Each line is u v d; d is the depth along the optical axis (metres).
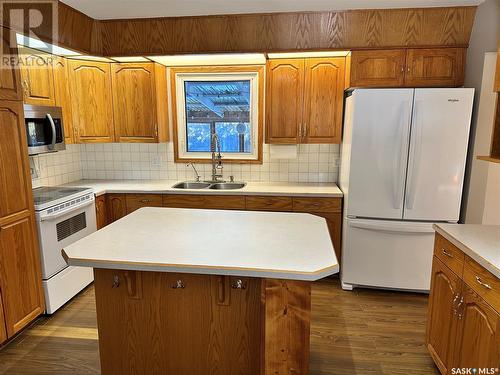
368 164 2.89
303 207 3.25
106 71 3.43
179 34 3.07
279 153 3.57
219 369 1.79
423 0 2.66
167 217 2.24
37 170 3.29
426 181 2.82
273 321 1.56
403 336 2.44
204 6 2.78
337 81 3.24
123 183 3.77
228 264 1.48
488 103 2.62
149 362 1.83
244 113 3.74
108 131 3.53
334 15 2.88
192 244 1.73
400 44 2.90
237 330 1.73
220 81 3.69
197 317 1.75
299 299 1.54
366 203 2.95
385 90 2.76
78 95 3.34
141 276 1.74
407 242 2.94
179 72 3.68
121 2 2.66
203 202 3.36
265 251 1.63
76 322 2.60
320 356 2.23
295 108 3.34
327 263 1.48
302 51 3.01
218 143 3.79
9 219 2.25
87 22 2.96
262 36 3.01
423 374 2.07
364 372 2.09
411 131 2.77
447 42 2.85
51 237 2.63
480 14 2.66
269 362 1.61
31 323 2.58
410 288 3.01
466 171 2.85
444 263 1.95
